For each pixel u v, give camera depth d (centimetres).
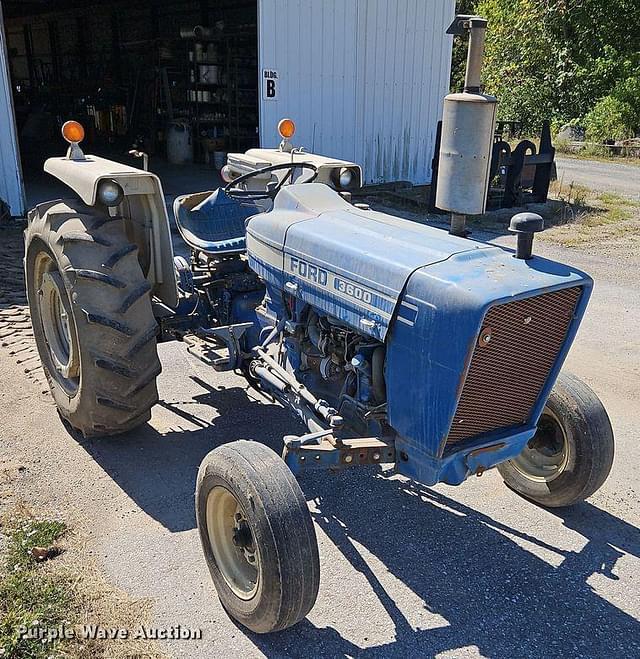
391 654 246
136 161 1424
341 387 302
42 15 2072
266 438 387
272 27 981
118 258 339
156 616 259
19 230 816
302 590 232
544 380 267
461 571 290
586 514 333
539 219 247
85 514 317
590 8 2320
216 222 426
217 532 265
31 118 1655
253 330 372
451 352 232
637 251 839
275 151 473
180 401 431
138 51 1708
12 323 541
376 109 1139
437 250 257
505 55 2498
